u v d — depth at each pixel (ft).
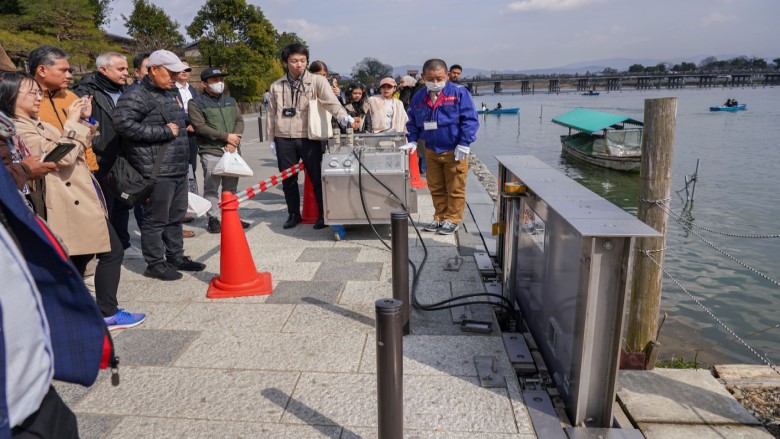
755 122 149.18
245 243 14.79
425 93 18.81
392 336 7.30
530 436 8.71
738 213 56.44
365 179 18.44
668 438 8.89
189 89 22.12
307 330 12.49
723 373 11.76
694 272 35.70
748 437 8.98
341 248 18.66
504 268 14.43
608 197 67.87
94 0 120.47
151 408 9.59
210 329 12.64
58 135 10.80
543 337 11.00
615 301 8.34
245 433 8.87
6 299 4.34
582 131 88.12
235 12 159.22
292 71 19.57
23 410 4.44
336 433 8.83
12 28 80.79
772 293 31.78
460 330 12.41
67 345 5.14
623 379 10.68
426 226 20.72
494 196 33.58
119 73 15.31
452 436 8.70
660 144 11.20
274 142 20.68
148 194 14.39
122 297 14.55
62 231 11.03
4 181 4.60
